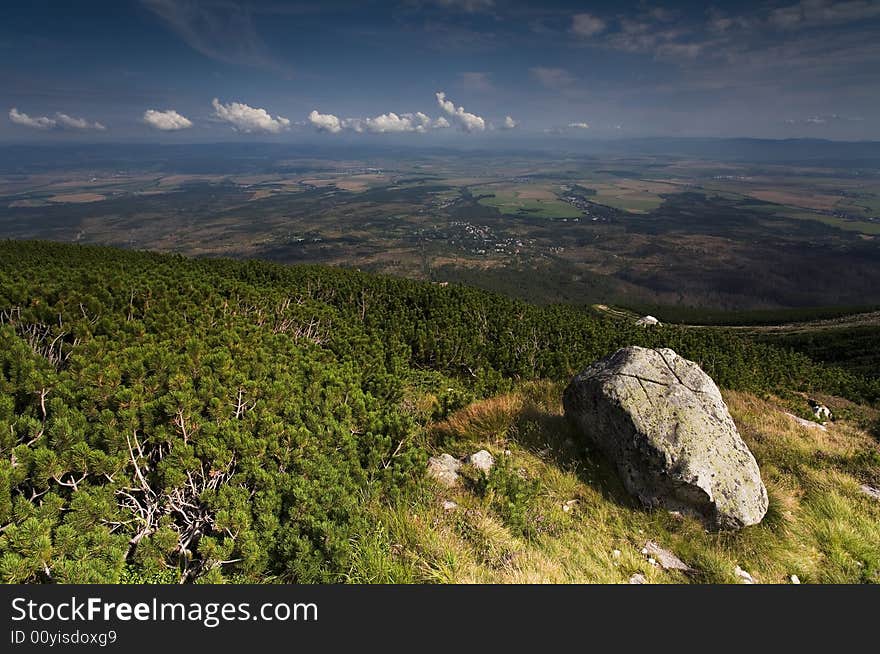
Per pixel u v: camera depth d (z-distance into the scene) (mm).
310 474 5176
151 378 5598
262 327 10711
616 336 23969
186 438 4824
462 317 20328
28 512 3557
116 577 3518
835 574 5793
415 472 6164
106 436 4375
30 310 7770
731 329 105188
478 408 8992
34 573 3412
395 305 20188
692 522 6184
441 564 4547
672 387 7055
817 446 9438
